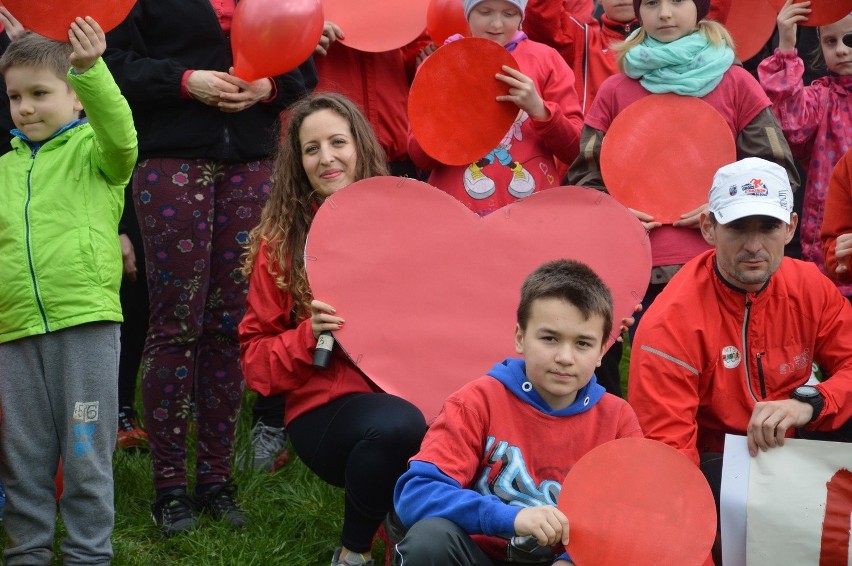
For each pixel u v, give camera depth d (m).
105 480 4.12
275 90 4.97
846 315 4.18
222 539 4.55
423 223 4.35
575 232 4.40
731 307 4.08
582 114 5.34
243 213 4.93
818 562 3.72
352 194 4.33
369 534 4.05
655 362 4.01
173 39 4.90
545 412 3.53
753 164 4.10
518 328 3.54
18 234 4.10
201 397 4.90
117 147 4.11
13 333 4.09
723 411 4.10
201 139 4.81
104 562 4.10
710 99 4.93
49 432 4.12
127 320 5.66
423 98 4.88
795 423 3.84
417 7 5.70
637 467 3.37
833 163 5.44
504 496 3.48
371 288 4.27
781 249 4.03
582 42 6.11
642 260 4.38
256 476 5.11
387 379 4.21
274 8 4.68
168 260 4.77
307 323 4.24
